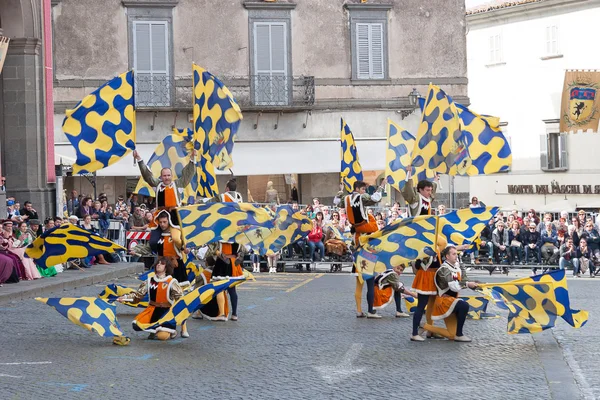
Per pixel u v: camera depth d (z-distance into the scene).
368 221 15.38
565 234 27.55
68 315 12.60
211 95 17.16
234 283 13.10
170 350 12.34
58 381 10.30
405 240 12.90
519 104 50.38
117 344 12.75
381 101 39.47
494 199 51.62
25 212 26.28
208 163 17.16
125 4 37.97
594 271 27.17
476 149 16.94
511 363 11.44
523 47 50.00
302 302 18.17
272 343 12.94
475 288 13.27
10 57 29.73
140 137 38.06
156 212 14.47
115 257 26.70
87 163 15.06
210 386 10.07
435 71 39.91
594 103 39.62
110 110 15.12
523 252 27.77
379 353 12.14
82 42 37.72
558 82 48.28
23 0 29.44
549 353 12.16
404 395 9.65
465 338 13.09
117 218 28.41
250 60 38.88
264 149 38.72
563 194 48.00
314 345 12.77
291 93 38.94
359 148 39.25
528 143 49.88
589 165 46.88
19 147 29.73
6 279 19.86
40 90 29.98
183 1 38.47
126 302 15.49
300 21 39.16
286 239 14.37
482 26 52.44
